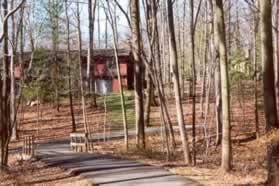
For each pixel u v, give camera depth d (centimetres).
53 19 4300
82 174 1639
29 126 3734
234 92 3925
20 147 2698
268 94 1253
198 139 2489
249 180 1444
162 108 2153
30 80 4266
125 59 5650
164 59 4609
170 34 1839
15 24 2783
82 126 3612
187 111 3738
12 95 2939
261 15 1273
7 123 2008
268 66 1257
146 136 2797
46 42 4775
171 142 2247
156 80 2156
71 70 4728
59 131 3441
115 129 3372
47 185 1550
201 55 4631
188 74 5572
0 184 1619
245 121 3147
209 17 2527
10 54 2894
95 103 4438
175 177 1514
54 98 4734
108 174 1612
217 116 2341
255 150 2098
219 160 1922
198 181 1434
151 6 2389
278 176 1205
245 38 4944
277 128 1217
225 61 1593
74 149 2450
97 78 5700
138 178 1508
